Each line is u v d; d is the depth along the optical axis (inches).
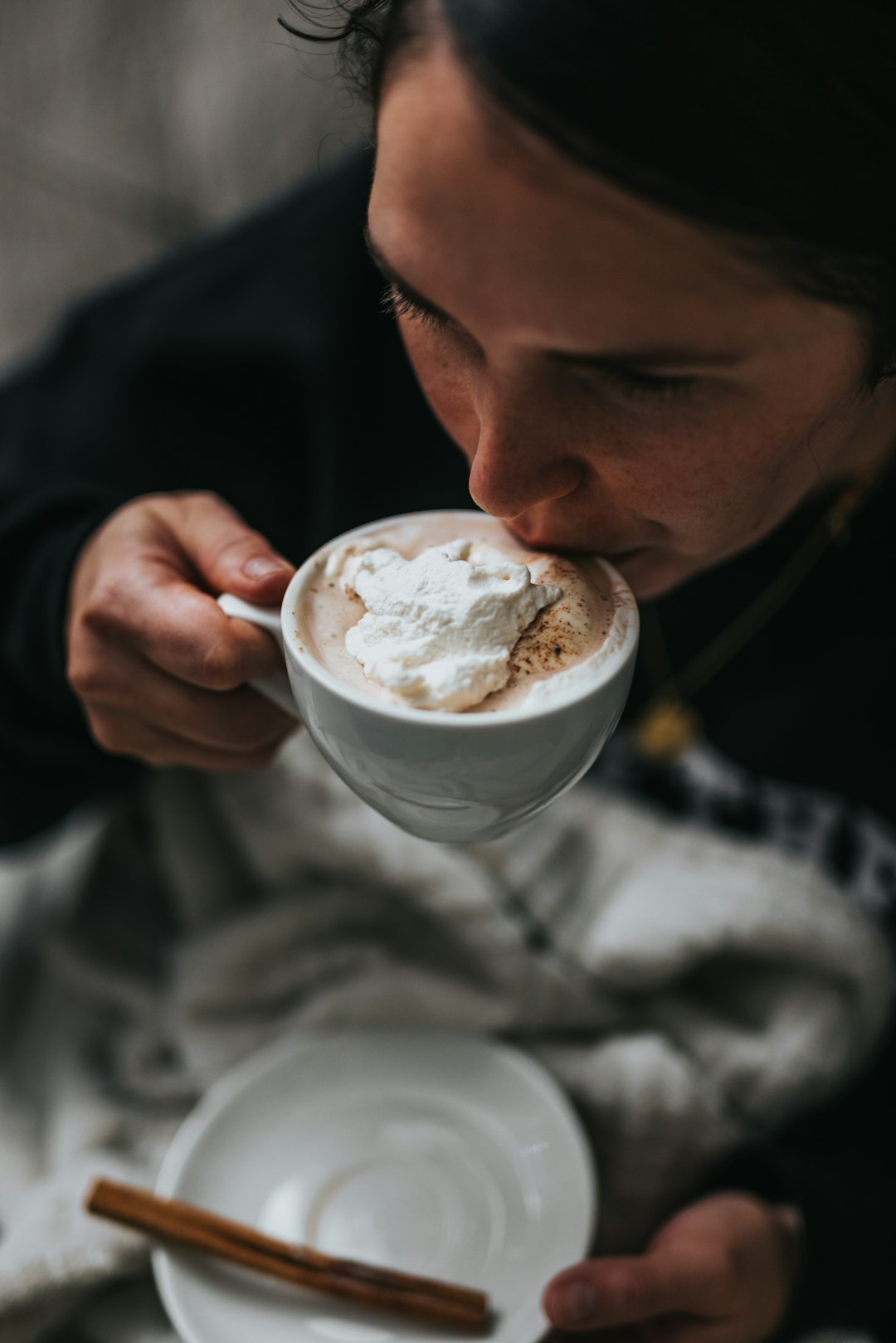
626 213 11.5
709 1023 22.1
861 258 12.1
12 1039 23.2
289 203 26.2
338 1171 19.5
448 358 13.8
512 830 15.6
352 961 22.3
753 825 25.0
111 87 38.1
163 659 16.6
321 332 24.6
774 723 25.0
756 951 21.9
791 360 12.6
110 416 24.8
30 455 24.5
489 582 14.3
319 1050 20.5
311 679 13.9
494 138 11.5
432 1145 19.7
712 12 11.2
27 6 38.7
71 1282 18.6
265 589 15.6
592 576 15.0
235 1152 19.5
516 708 13.6
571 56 11.2
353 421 25.2
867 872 24.2
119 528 18.9
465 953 22.2
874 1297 20.4
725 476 13.5
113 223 40.3
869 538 22.8
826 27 11.4
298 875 23.4
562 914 22.9
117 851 24.8
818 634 24.3
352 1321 17.8
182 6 35.5
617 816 24.1
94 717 18.8
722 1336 18.5
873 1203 20.6
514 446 13.3
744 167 11.4
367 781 14.5
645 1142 20.7
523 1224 18.6
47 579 20.0
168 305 25.5
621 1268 17.7
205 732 17.6
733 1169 20.7
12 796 23.0
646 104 11.2
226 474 25.6
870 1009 21.9
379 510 26.0
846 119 11.6
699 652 24.9
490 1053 20.5
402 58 12.0
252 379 25.2
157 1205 18.5
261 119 35.4
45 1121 22.1
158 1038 22.7
